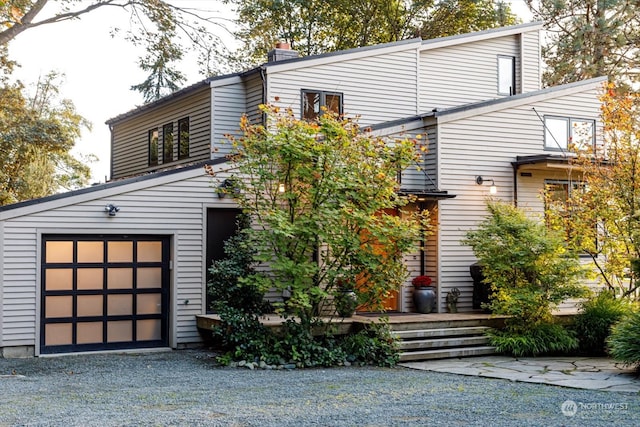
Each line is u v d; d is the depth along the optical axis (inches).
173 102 812.0
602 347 554.6
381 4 1254.3
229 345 517.7
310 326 506.6
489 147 669.9
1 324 506.6
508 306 545.3
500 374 446.9
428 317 581.0
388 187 511.8
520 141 686.5
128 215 547.8
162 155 837.2
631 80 1176.2
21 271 513.0
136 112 888.3
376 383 410.3
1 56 976.9
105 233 538.9
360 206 514.9
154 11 800.9
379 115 749.3
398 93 762.8
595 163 620.4
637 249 569.0
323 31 1301.7
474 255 623.5
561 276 561.3
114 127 972.6
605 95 632.4
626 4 1160.2
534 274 565.9
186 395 365.4
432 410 324.8
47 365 478.6
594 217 595.5
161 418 301.9
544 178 695.1
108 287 547.2
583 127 719.7
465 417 309.1
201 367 474.0
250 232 492.1
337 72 729.0
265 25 882.8
